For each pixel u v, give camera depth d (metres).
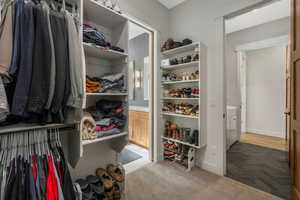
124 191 1.66
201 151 2.28
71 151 1.41
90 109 1.57
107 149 1.84
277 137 3.85
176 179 1.96
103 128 1.48
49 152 1.07
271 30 2.96
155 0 2.43
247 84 4.32
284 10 2.57
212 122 2.14
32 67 0.88
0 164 0.89
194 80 2.13
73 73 1.06
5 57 0.80
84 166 1.65
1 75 0.79
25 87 0.85
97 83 1.44
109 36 1.81
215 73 2.10
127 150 2.99
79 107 1.13
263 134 4.09
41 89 0.90
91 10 1.45
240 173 2.11
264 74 4.05
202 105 2.11
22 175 0.91
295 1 1.34
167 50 2.45
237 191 1.71
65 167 1.12
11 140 0.95
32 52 0.88
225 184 1.85
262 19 2.88
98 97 1.72
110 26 1.78
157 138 2.51
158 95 2.53
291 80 1.44
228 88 3.61
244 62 4.26
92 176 1.63
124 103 1.68
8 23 0.83
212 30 2.12
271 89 3.95
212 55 2.12
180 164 2.39
